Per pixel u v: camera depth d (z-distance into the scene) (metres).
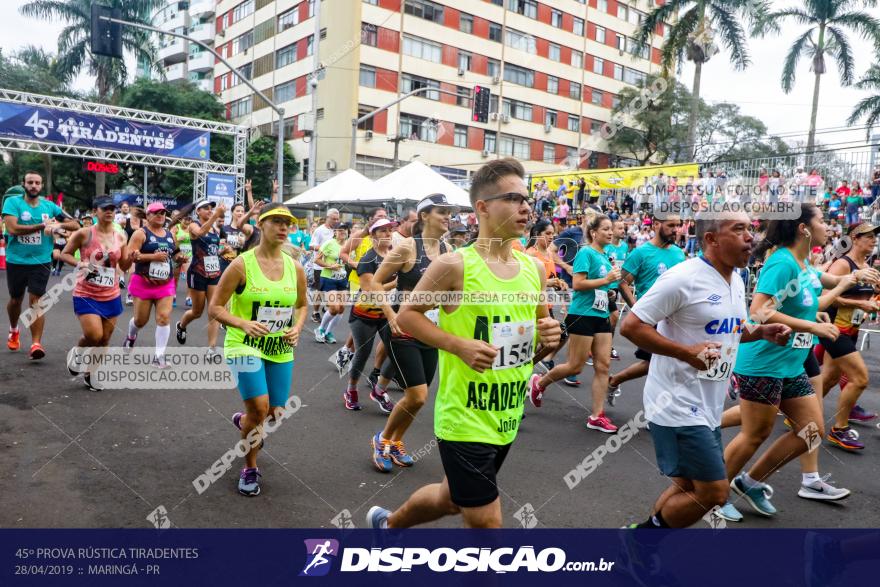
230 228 9.34
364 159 26.50
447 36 21.41
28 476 3.51
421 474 3.91
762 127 22.17
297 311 3.83
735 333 2.71
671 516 2.67
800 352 3.35
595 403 5.03
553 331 2.39
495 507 2.21
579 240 6.08
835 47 19.62
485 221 2.26
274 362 3.68
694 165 13.88
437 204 4.12
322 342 8.38
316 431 4.68
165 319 6.11
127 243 5.98
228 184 18.97
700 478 2.59
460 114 20.67
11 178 34.53
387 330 4.20
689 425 2.61
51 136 15.58
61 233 5.98
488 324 2.22
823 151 12.85
